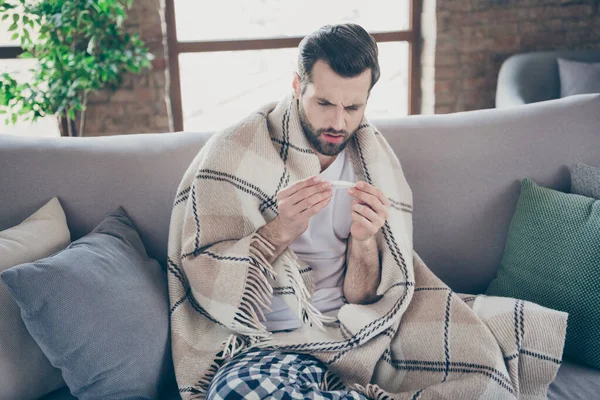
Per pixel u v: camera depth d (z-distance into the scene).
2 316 1.04
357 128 1.25
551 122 1.45
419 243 1.39
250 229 1.19
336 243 1.27
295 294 1.16
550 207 1.28
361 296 1.23
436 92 3.10
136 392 1.04
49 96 2.63
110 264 1.13
